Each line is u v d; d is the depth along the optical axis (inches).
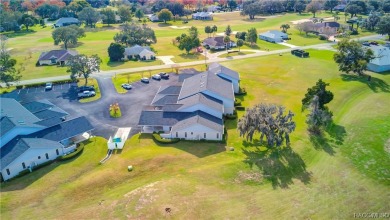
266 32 6560.0
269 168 2145.7
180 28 7608.3
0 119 2463.1
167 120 2672.2
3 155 2161.7
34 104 2979.8
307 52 5206.7
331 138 2539.4
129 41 5703.7
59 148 2331.4
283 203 1823.3
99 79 4001.0
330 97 2763.3
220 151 2368.4
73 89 3668.8
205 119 2593.5
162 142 2484.0
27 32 7268.7
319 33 6643.7
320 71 4254.4
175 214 1701.5
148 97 3400.6
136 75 4128.9
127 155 2319.1
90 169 2199.8
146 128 2733.8
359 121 2822.3
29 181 2062.0
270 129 2271.2
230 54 5260.8
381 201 1850.4
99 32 7214.6
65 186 2011.6
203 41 5935.0
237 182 2007.9
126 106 3184.1
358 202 1839.3
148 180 2036.2
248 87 3698.3
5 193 1946.4
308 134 2578.7
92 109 3122.5
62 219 1711.4
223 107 2851.9
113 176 2073.1
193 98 2851.9
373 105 3169.3
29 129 2390.5
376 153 2329.0
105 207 1784.0
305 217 1720.0
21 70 4338.1
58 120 2640.3
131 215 1704.0
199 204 1782.7
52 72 4323.3
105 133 2667.3
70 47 5698.8
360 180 2036.2
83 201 1866.4
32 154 2191.2
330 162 2224.4
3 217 1752.0
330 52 5290.4
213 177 2037.4
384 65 4160.9
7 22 7126.0
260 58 4970.5
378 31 6097.4
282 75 4138.8
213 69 3725.4
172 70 4340.6
